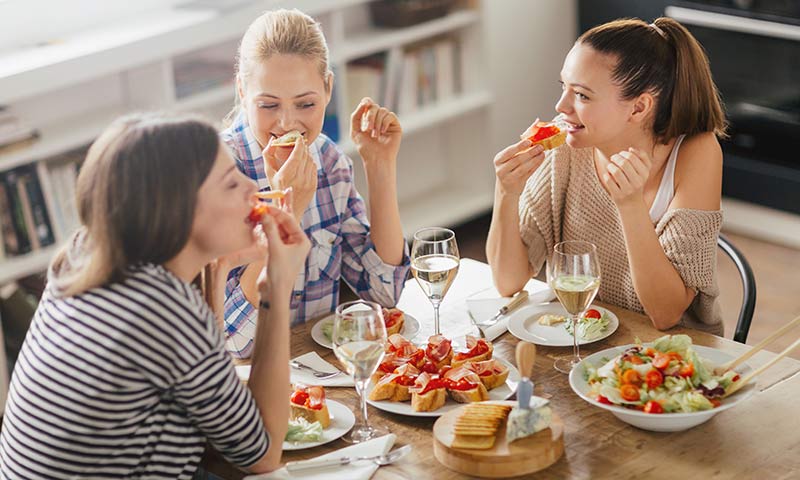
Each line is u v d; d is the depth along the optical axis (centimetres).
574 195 213
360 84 397
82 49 312
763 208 425
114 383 135
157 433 142
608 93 196
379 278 207
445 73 430
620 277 211
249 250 168
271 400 148
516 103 452
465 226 454
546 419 147
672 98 202
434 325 192
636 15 438
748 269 211
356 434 154
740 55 411
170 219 137
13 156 302
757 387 161
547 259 218
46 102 329
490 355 171
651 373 152
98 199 137
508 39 439
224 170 143
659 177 207
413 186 455
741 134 423
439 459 147
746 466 141
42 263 315
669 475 140
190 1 359
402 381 162
